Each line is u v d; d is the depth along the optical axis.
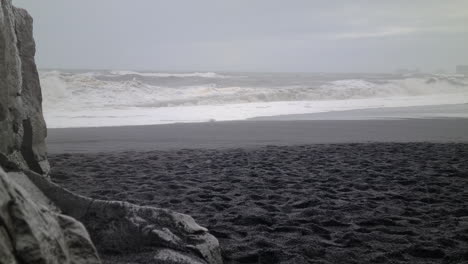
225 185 6.82
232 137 13.17
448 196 6.18
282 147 11.18
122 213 3.08
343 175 7.61
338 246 4.11
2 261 1.64
